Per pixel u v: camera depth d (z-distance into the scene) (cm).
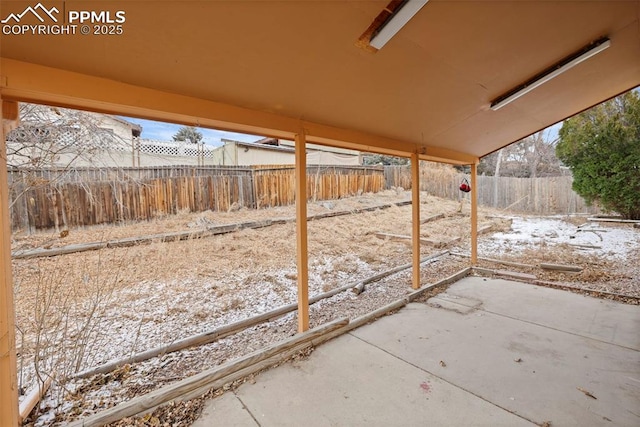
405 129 330
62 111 305
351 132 301
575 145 893
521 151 1600
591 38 218
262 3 139
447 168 1342
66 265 429
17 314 298
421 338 270
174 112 187
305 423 170
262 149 1165
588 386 196
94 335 279
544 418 169
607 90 323
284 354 237
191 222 672
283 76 196
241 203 836
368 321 307
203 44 154
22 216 512
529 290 394
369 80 221
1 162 139
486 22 183
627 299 345
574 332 272
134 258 473
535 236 750
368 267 515
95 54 146
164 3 127
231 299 370
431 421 169
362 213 916
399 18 159
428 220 915
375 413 177
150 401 179
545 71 251
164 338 278
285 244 612
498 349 247
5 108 156
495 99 295
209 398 193
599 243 636
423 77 231
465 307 341
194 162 966
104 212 603
